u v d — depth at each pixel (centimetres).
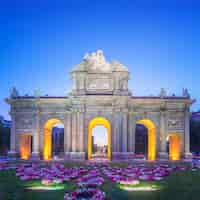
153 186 3822
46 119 8212
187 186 3853
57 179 3997
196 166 6369
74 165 6544
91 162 7012
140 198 3120
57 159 7800
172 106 8219
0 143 12556
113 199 3077
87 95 7894
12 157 8112
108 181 4272
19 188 3659
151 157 8431
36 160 7412
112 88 8062
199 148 12569
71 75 8150
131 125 8112
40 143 8169
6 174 5066
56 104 8175
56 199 3034
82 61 8069
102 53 8181
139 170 5478
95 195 2717
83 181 3866
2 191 3453
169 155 8512
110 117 7994
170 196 3192
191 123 13062
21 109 8238
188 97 8256
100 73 8050
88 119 7988
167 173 4975
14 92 8344
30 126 8200
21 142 8256
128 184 3834
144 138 13750
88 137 8050
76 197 2722
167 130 8169
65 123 8150
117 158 7825
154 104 8175
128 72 8031
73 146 7919
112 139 7931
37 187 3722
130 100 8069
